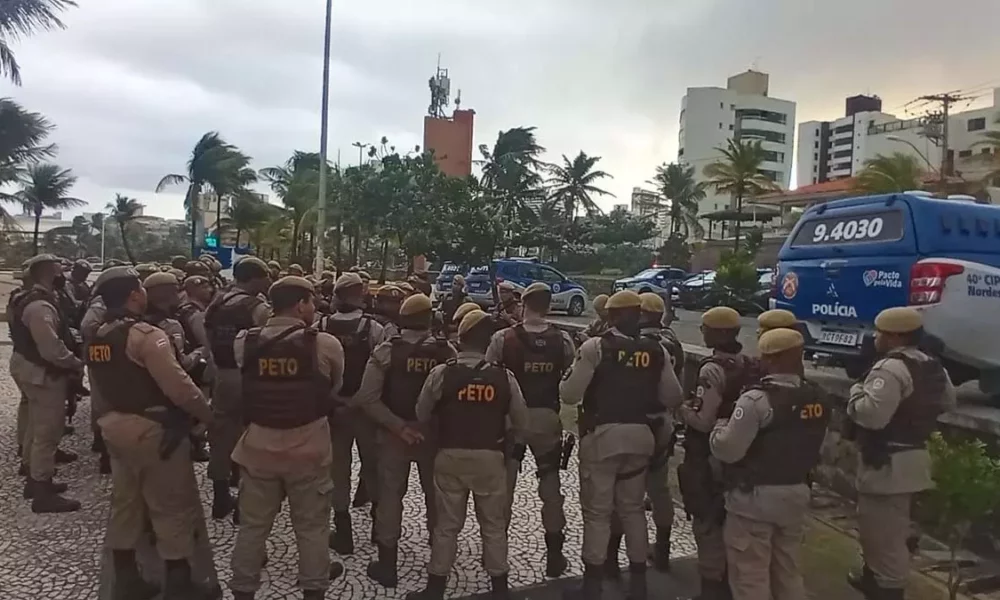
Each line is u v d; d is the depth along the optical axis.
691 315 21.53
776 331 3.53
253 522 3.64
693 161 75.31
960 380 6.37
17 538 4.66
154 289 4.47
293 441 3.60
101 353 3.58
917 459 3.83
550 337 4.47
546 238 42.59
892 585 3.88
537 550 4.80
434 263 30.41
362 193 26.33
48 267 5.34
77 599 3.86
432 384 3.90
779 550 3.54
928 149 55.38
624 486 4.09
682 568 4.60
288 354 3.59
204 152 38.38
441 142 56.34
